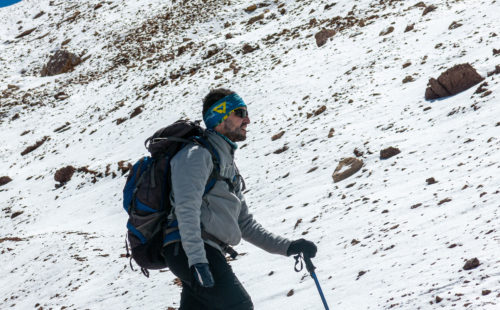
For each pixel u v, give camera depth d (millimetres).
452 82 14492
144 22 56812
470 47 18422
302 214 10047
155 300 8367
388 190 9000
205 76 32906
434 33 22531
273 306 5781
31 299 11211
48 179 27109
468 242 4781
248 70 30375
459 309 3371
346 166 11797
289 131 18594
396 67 20359
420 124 13141
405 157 10867
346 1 37156
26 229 21141
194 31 48344
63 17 67875
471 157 8789
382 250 5918
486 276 3717
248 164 17078
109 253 13008
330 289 5387
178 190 2568
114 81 43000
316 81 23609
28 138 35875
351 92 19750
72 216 20734
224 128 2844
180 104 29641
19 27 69000
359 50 25422
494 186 6473
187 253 2508
